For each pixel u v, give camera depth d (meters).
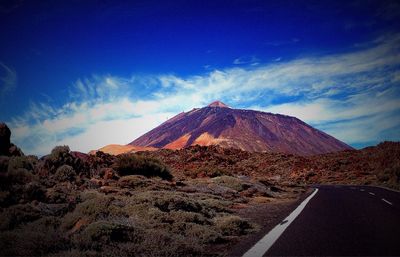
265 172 67.06
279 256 7.26
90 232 8.41
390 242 8.45
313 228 10.67
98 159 30.59
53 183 16.48
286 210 16.16
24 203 11.39
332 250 7.73
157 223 10.55
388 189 30.81
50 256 7.20
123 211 11.02
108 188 17.42
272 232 10.13
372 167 64.69
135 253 7.74
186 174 40.44
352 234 9.56
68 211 11.38
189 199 15.42
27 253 7.36
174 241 8.72
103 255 7.36
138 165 27.30
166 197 14.33
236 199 22.19
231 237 10.46
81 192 14.68
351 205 17.33
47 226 9.30
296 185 41.03
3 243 7.67
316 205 17.81
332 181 56.97
